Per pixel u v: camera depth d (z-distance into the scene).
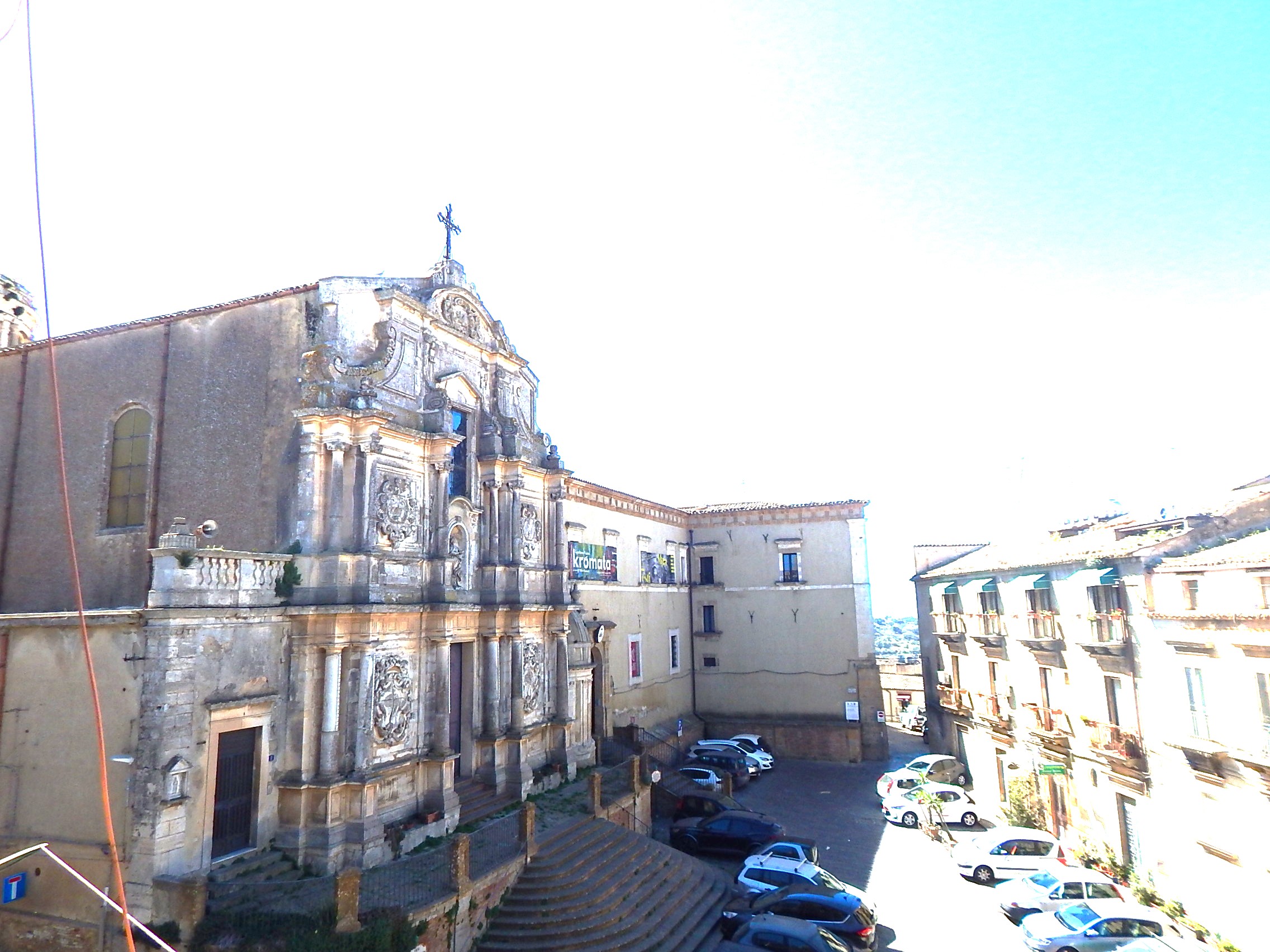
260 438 21.98
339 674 20.31
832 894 21.39
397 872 19.31
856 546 48.12
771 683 48.03
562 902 20.12
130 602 22.70
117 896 15.83
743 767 39.25
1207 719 21.34
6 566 24.84
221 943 15.28
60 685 17.17
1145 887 23.98
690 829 28.64
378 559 21.77
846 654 47.22
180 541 17.14
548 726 29.72
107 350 24.84
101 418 24.47
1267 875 19.19
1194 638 21.80
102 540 23.52
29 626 17.44
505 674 27.50
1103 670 26.69
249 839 18.59
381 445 22.16
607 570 38.88
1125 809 25.81
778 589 48.78
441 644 23.77
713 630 49.34
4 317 32.81
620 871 22.62
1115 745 25.23
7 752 17.34
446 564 24.14
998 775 35.78
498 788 26.17
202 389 23.14
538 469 30.33
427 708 23.41
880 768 43.78
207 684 17.53
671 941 20.19
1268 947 19.12
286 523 21.12
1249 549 21.25
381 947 15.93
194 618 17.20
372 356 22.91
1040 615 31.05
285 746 19.56
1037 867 26.28
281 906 16.81
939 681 44.66
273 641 19.48
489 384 29.11
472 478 27.33
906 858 29.39
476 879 19.00
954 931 22.72
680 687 46.78
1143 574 24.20
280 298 22.69
